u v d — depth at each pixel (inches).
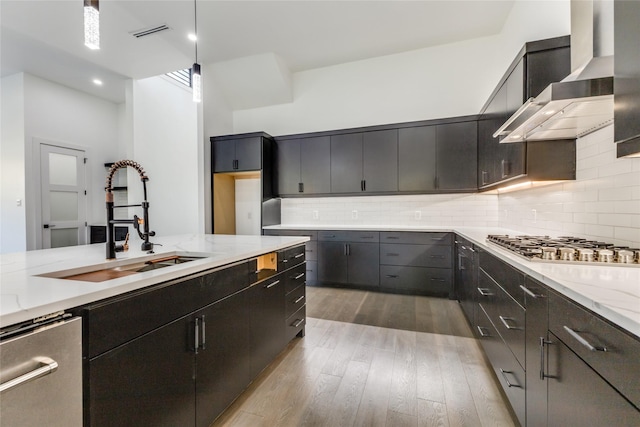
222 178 182.5
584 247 58.9
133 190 175.8
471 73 150.9
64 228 191.9
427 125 145.9
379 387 69.1
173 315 45.6
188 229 211.5
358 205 169.8
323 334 98.3
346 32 142.7
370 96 169.5
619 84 41.4
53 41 132.3
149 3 117.4
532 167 80.9
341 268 153.4
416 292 142.2
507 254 61.2
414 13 128.9
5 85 174.6
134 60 155.3
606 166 65.7
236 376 61.2
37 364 28.8
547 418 42.7
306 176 168.1
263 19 131.0
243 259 64.3
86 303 33.6
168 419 44.4
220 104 185.6
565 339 38.0
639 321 25.4
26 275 44.1
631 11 38.7
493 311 71.0
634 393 26.0
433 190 145.3
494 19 133.7
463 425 56.9
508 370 59.1
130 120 174.7
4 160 175.6
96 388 34.2
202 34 141.4
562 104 53.7
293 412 61.0
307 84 183.0
